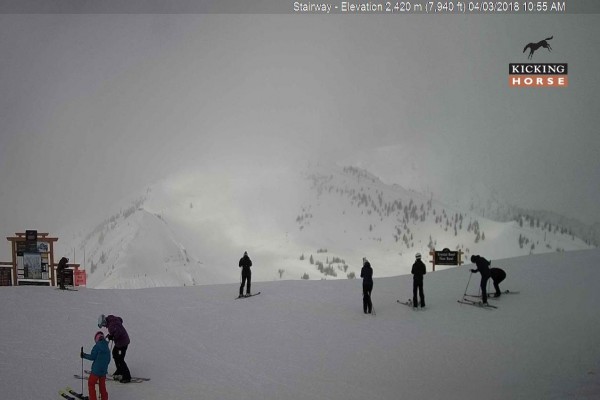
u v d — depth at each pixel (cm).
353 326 1858
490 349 1574
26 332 1725
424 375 1399
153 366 1462
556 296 2059
